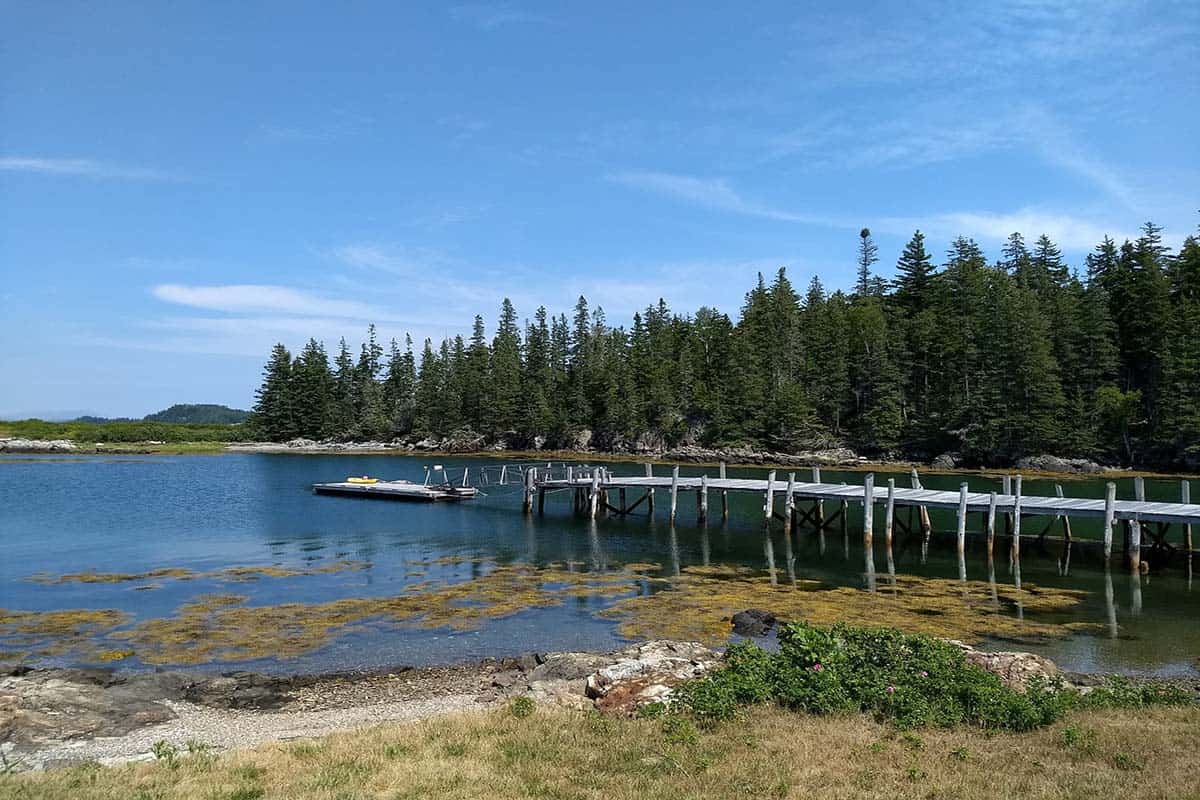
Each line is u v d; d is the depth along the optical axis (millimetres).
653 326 142375
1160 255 93250
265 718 16656
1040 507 34156
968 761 11023
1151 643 22500
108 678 19094
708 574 32562
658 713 13445
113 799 10172
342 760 11820
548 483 50875
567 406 125438
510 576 32031
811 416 97875
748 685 13961
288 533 43094
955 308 96812
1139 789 9938
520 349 140375
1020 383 83125
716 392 106875
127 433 136125
